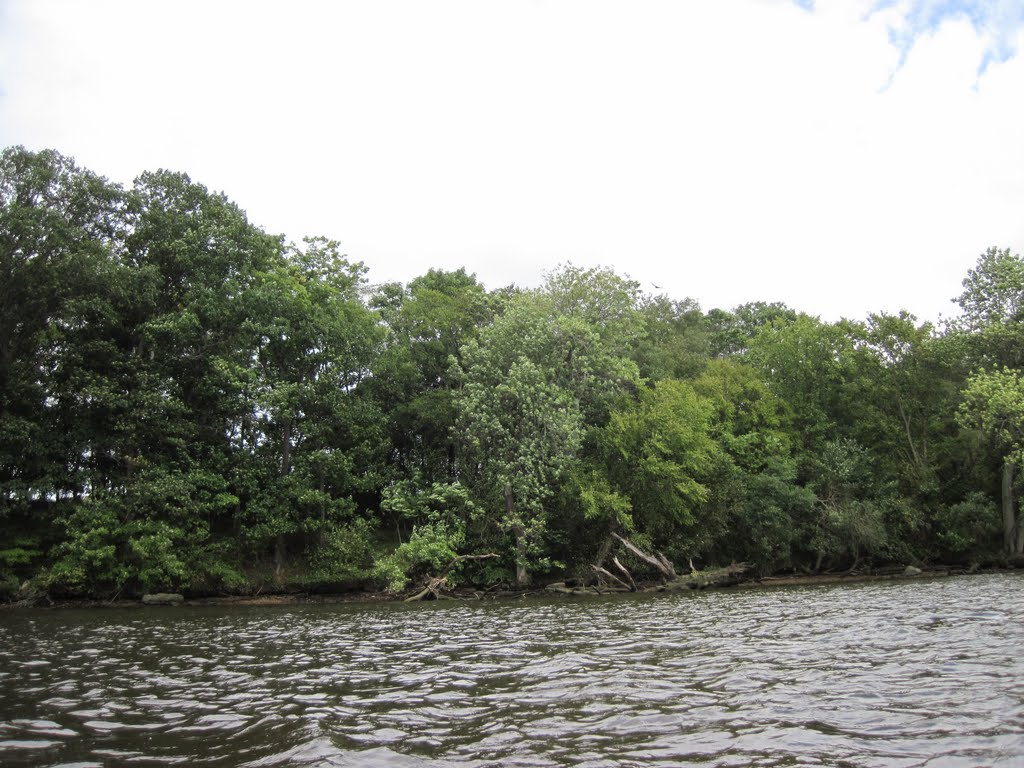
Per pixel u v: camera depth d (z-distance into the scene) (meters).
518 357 41.34
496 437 40.06
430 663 15.55
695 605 27.83
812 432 51.56
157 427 36.78
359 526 38.75
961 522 45.12
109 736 9.78
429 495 39.31
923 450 50.34
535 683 12.95
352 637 20.58
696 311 78.69
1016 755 8.13
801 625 20.11
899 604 24.77
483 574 39.22
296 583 37.41
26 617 27.95
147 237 40.31
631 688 12.25
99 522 34.03
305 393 39.47
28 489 34.09
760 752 8.51
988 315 50.53
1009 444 44.41
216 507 37.41
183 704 11.73
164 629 23.28
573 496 39.38
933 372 51.66
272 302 39.97
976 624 18.83
